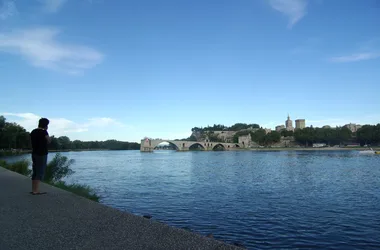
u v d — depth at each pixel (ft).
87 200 40.91
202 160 416.67
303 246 64.64
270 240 68.39
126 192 135.44
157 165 320.91
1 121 446.19
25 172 128.06
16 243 23.32
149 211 97.09
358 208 99.40
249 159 417.28
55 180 116.37
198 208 100.94
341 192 131.85
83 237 24.47
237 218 87.15
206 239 22.63
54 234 25.43
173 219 86.79
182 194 129.39
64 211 33.99
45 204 38.24
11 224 28.84
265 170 242.78
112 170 257.14
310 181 170.30
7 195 45.52
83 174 220.64
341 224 80.53
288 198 118.11
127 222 28.30
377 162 322.34
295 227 77.97
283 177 191.52
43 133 47.01
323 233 73.26
